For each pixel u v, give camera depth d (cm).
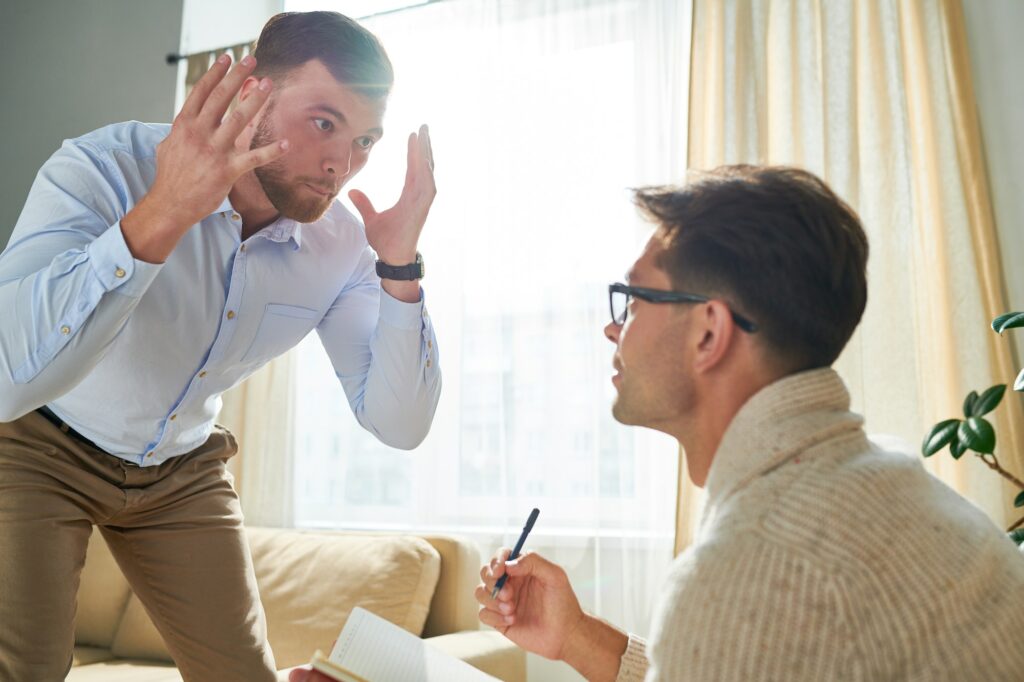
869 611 56
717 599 57
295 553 261
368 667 99
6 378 108
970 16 262
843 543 57
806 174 75
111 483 139
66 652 126
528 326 295
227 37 370
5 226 384
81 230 120
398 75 327
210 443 154
